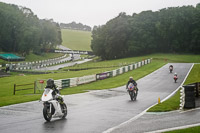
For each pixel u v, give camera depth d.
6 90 31.38
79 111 13.76
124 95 22.56
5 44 125.62
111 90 26.67
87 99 19.31
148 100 19.19
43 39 144.25
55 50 130.00
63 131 9.07
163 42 112.00
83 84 34.22
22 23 126.38
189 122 10.79
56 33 152.50
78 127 9.77
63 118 11.65
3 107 14.79
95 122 10.82
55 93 11.21
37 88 28.23
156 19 111.81
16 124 10.12
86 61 114.56
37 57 124.44
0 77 49.59
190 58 89.81
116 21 110.50
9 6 135.50
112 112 13.54
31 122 10.55
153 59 87.31
